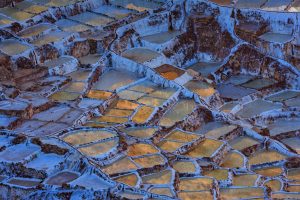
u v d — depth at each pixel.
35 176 16.06
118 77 21.25
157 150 17.31
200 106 19.80
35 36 22.14
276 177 17.34
